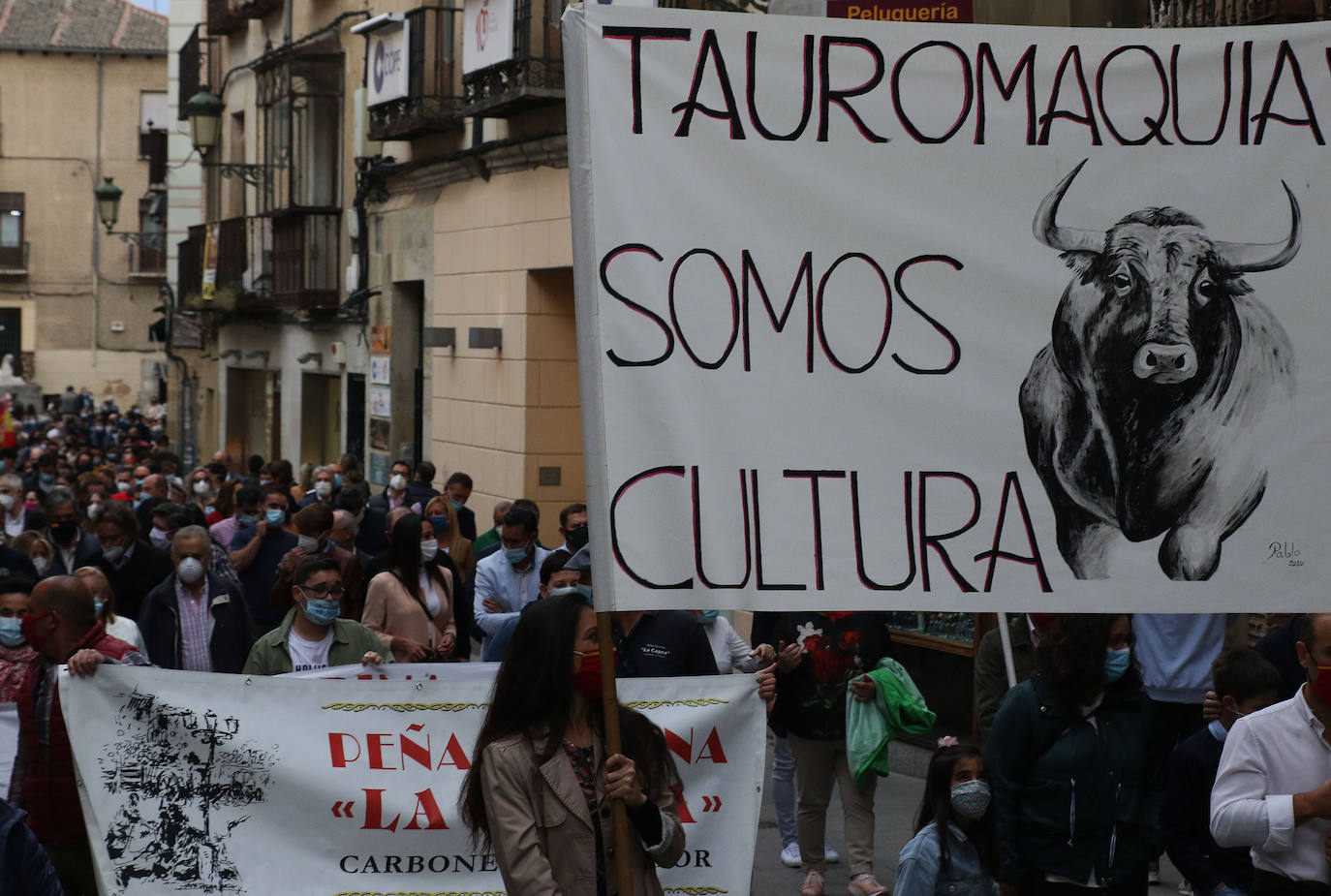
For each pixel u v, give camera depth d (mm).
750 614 12992
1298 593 4570
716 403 4352
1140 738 5363
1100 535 4508
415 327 20969
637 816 4348
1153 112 4578
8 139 60531
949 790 5289
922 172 4469
